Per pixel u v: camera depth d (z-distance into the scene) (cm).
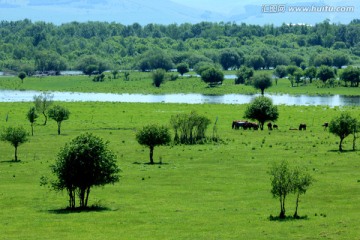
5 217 13900
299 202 15500
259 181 18312
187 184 17962
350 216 13812
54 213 14325
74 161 14800
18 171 19938
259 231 12362
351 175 18912
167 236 12000
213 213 14225
